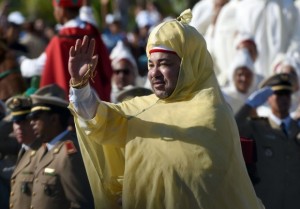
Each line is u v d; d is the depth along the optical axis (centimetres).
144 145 1188
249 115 1722
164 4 4644
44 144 1509
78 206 1434
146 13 3791
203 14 2584
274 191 1664
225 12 2480
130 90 1689
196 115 1185
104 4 3666
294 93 2106
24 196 1494
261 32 2464
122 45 2216
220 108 1191
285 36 2486
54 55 2041
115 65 2189
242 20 2466
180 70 1191
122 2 4459
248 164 1409
